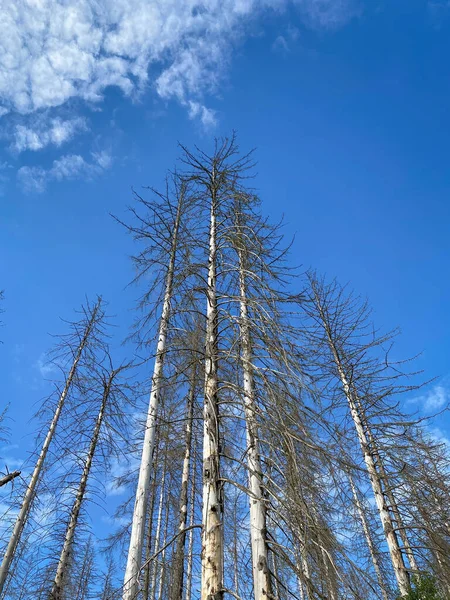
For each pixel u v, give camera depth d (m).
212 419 5.20
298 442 4.80
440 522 9.07
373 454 10.24
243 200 8.67
